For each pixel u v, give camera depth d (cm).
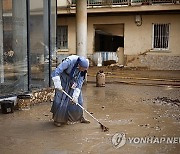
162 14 1830
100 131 590
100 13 1911
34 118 698
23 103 777
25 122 662
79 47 1243
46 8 893
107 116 714
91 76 1555
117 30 1994
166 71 1761
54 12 926
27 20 833
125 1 1828
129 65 1919
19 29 835
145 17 1864
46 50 899
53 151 483
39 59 875
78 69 610
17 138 551
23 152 479
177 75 1544
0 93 779
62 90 603
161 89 1159
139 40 1892
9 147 503
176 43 1825
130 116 716
